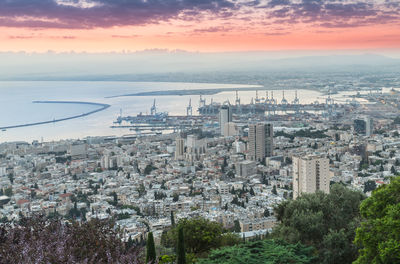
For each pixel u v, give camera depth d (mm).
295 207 74438
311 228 66500
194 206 185875
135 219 164375
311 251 62375
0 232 48844
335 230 64438
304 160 151250
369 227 50812
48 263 41344
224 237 82375
